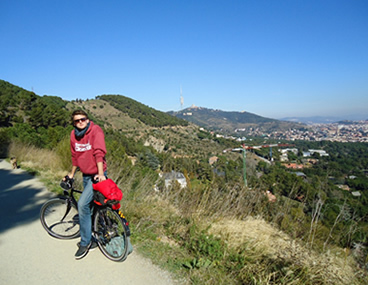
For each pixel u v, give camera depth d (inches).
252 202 170.7
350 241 132.4
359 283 106.8
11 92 1704.0
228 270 110.7
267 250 125.0
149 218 152.5
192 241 128.7
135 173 207.5
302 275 103.6
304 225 146.9
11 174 292.2
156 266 110.3
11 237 135.5
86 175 113.3
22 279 101.0
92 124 111.0
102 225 117.3
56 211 137.8
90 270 106.7
